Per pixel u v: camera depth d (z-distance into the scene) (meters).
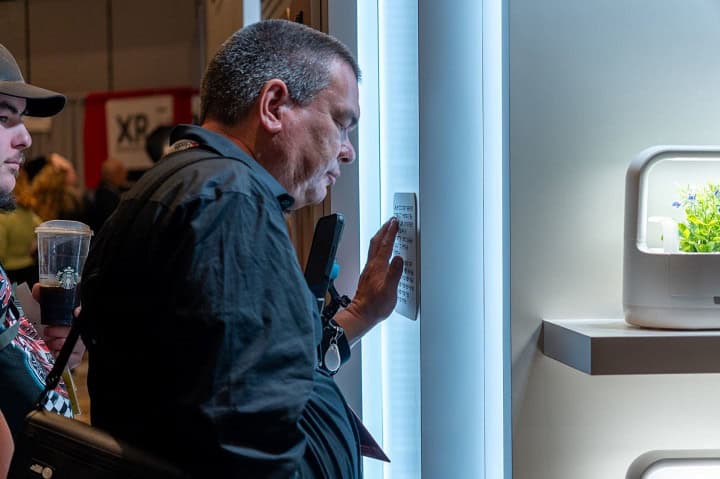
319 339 1.26
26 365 1.66
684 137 1.54
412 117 1.69
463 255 1.61
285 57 1.31
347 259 1.86
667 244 1.41
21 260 5.03
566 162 1.51
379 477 1.84
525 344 1.51
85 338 1.27
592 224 1.52
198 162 1.18
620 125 1.53
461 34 1.61
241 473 1.04
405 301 1.71
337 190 1.85
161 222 1.12
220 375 1.05
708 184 1.46
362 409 1.86
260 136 1.30
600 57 1.52
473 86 1.61
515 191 1.50
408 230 1.67
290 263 1.12
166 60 8.02
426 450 1.61
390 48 1.74
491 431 1.61
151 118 7.90
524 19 1.50
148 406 1.14
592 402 1.53
